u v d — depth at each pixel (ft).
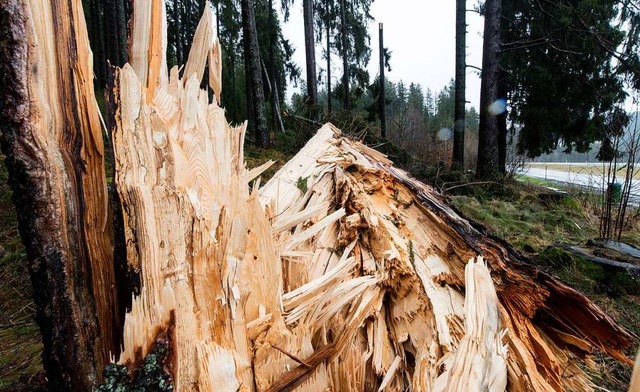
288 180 6.65
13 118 3.30
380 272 5.37
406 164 25.90
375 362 4.66
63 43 3.64
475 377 3.72
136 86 3.82
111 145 3.92
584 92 28.09
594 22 26.84
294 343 4.20
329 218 5.74
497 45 25.18
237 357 3.65
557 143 33.45
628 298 9.44
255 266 4.19
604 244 12.62
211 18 4.39
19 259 9.82
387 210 6.19
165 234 3.58
